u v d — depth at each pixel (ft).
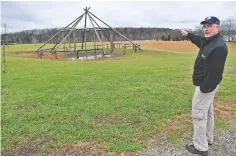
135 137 15.31
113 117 18.51
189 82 31.12
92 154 13.50
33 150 13.83
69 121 17.65
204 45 12.62
